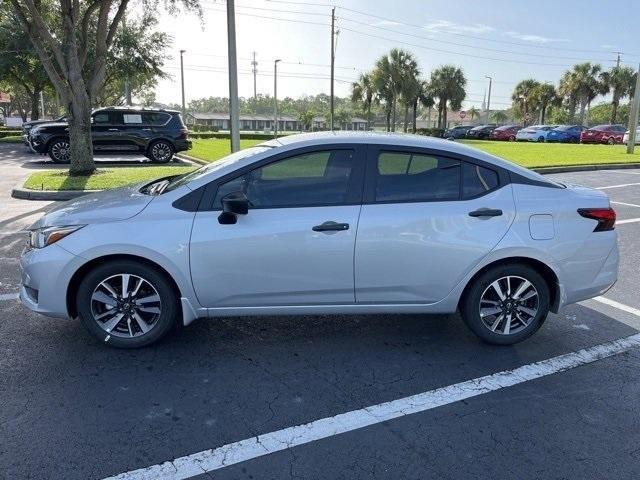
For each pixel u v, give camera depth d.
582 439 2.94
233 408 3.17
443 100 53.31
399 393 3.39
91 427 2.95
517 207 3.87
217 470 2.63
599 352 4.02
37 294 3.73
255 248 3.65
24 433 2.88
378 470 2.66
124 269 3.71
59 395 3.26
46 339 4.02
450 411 3.20
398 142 3.87
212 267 3.67
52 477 2.54
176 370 3.61
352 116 89.56
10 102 72.06
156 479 2.55
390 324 4.48
